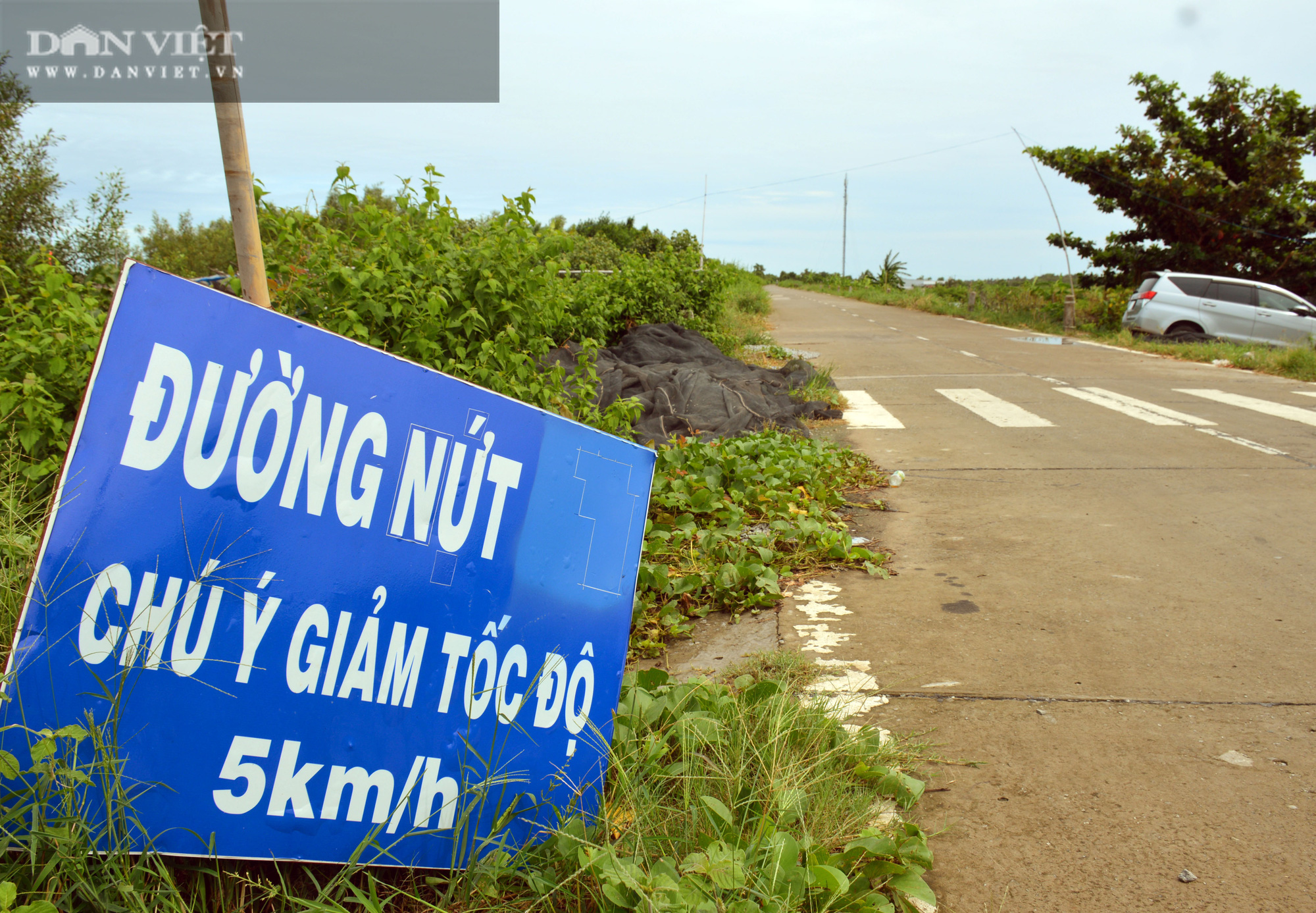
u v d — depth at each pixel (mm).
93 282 5141
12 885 1631
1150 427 9500
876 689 3535
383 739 2148
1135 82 25047
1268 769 2896
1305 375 13344
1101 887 2336
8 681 1750
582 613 2533
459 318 5469
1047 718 3264
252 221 3523
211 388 1953
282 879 1996
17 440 4031
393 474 2203
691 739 2682
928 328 25203
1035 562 5184
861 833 2400
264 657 1998
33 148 12336
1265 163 22875
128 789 1849
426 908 2174
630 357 11742
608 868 2051
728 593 4590
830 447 8016
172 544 1896
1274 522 5910
